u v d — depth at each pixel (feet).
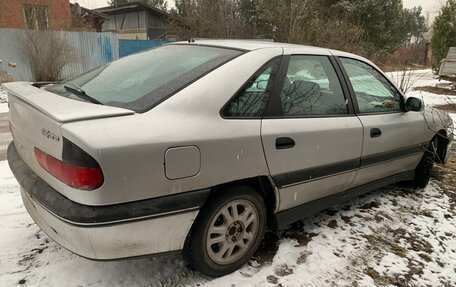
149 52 9.86
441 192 13.74
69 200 6.12
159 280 7.81
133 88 7.67
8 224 9.77
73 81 9.06
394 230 10.61
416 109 11.83
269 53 8.66
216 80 7.56
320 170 9.21
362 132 10.20
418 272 8.77
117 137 6.04
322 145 9.10
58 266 8.06
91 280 7.66
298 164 8.65
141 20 93.50
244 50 8.61
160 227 6.66
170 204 6.63
